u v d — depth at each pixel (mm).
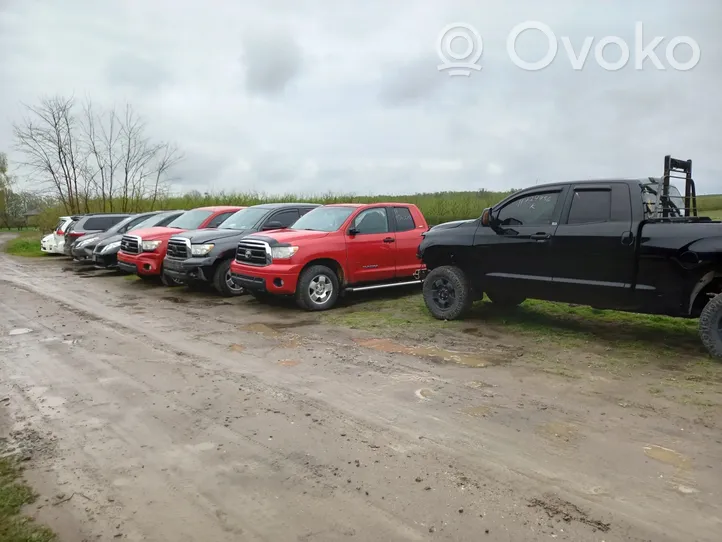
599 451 3578
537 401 4520
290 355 6047
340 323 7816
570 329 7188
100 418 4211
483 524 2746
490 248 7273
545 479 3207
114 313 8742
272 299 10086
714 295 5797
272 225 10539
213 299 10203
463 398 4605
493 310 8516
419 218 10328
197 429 3980
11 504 2953
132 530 2717
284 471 3328
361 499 2996
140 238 12062
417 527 2725
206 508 2918
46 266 17219
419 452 3580
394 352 6137
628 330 7082
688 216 6566
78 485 3174
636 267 5910
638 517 2803
